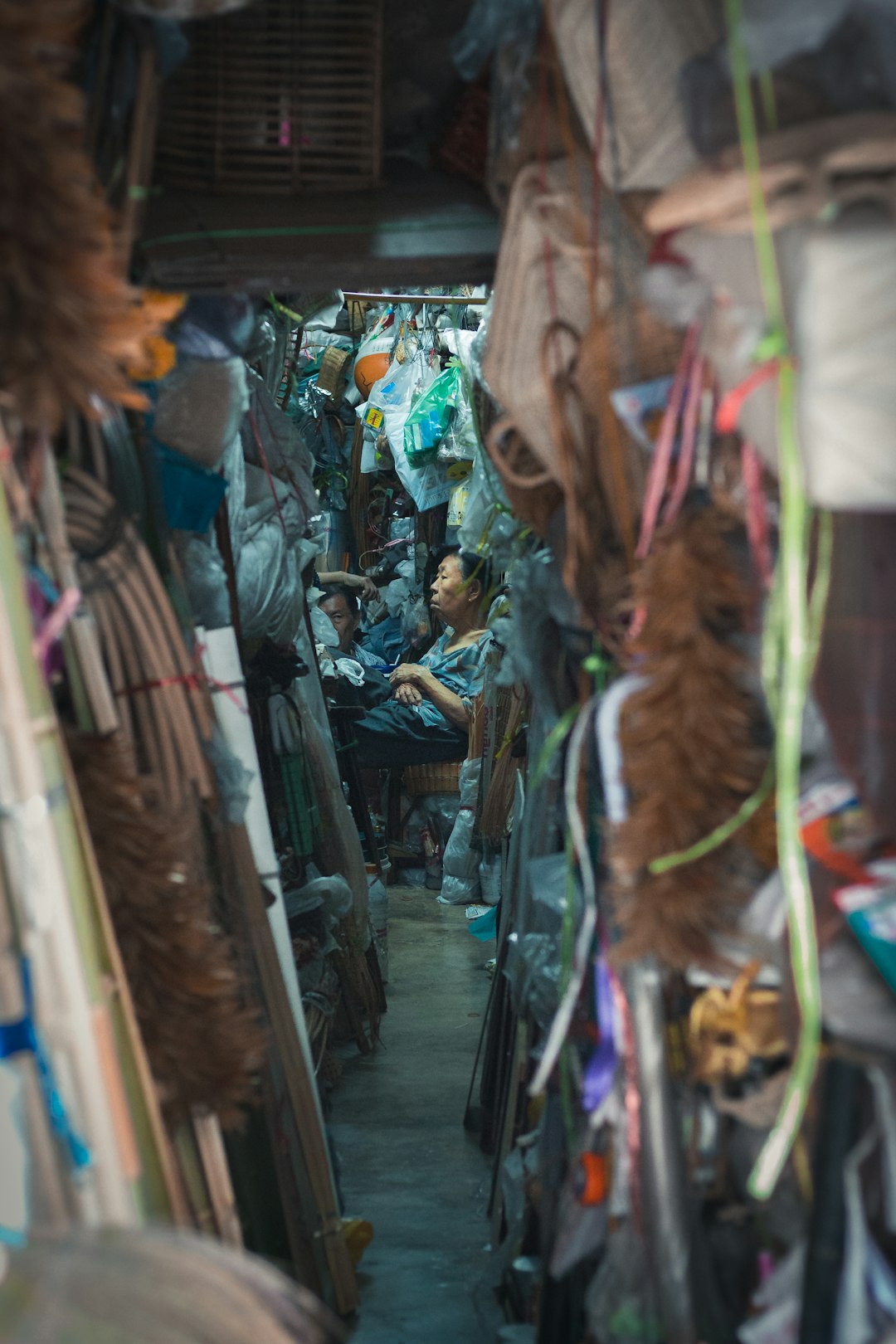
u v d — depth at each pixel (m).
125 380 1.69
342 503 8.02
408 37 2.46
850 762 1.47
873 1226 1.49
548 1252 2.24
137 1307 1.16
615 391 1.76
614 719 1.70
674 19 1.66
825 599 1.47
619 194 1.84
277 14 2.28
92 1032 1.47
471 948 5.86
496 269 2.29
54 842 1.48
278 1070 2.59
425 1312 2.79
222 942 2.04
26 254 1.47
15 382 1.51
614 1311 1.71
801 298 1.29
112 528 1.99
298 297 3.58
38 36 1.47
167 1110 1.86
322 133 2.35
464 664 6.57
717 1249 1.75
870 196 1.31
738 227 1.37
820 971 1.51
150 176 2.29
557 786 2.48
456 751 6.61
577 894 2.18
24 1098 1.38
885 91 1.42
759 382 1.36
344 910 4.08
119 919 1.82
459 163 2.39
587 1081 1.91
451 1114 3.99
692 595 1.61
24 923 1.43
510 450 2.12
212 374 2.45
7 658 1.44
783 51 1.45
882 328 1.28
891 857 1.53
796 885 1.41
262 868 2.58
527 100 2.02
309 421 6.62
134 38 1.97
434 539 7.54
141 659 2.08
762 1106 1.68
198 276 2.24
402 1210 3.33
